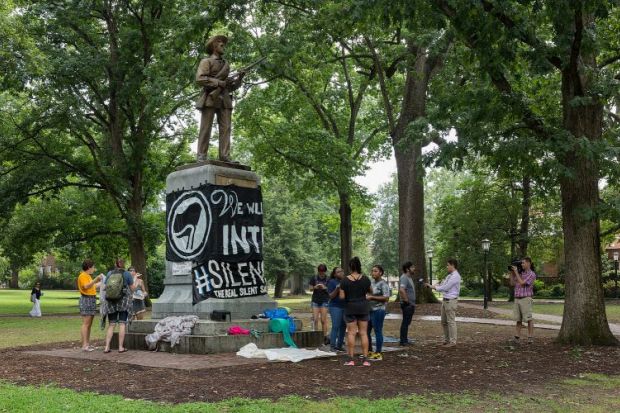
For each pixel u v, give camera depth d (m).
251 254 14.05
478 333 17.91
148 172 36.34
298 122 34.88
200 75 14.29
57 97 28.73
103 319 12.86
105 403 7.14
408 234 28.00
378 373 9.77
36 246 35.56
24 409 6.85
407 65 26.11
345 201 34.81
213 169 13.77
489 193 41.28
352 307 10.81
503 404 7.63
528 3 11.62
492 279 46.03
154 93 25.50
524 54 13.55
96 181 32.66
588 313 14.10
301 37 25.17
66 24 30.56
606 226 33.81
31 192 32.69
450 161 13.29
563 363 11.32
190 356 11.39
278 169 34.84
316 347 13.16
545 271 61.38
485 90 13.63
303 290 72.06
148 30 31.02
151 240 34.91
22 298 53.31
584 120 14.31
